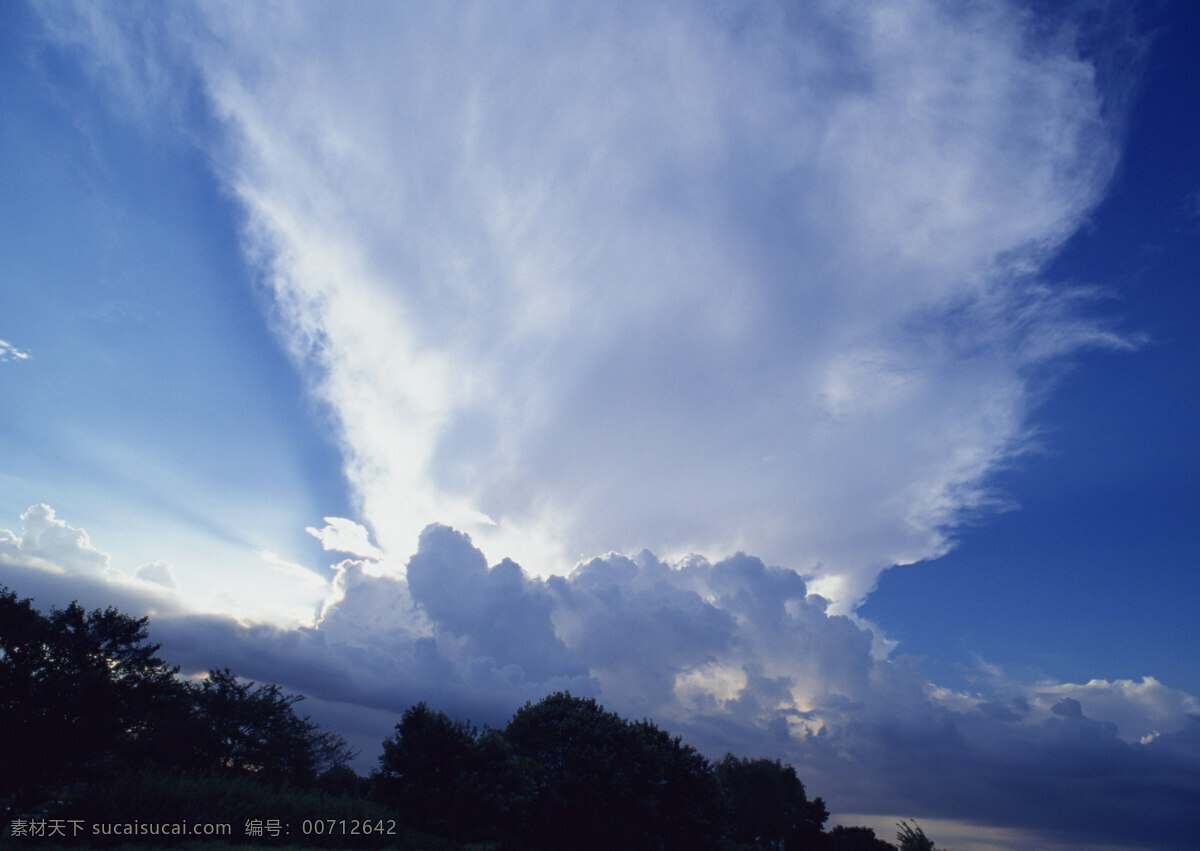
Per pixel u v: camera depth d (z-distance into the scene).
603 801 44.06
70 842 25.00
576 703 57.25
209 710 45.59
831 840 93.62
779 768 93.25
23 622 25.67
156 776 31.50
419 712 41.81
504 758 41.72
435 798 37.56
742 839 83.81
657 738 54.16
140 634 28.39
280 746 46.97
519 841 43.12
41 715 24.39
